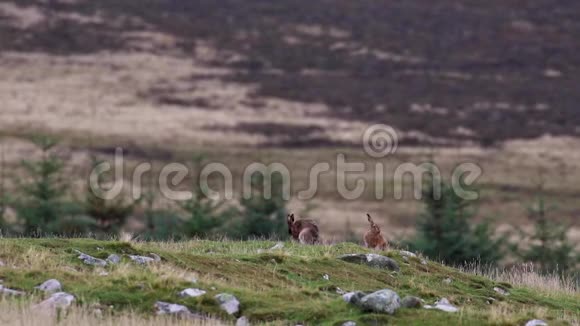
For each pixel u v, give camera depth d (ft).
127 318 160.25
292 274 215.10
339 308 173.27
